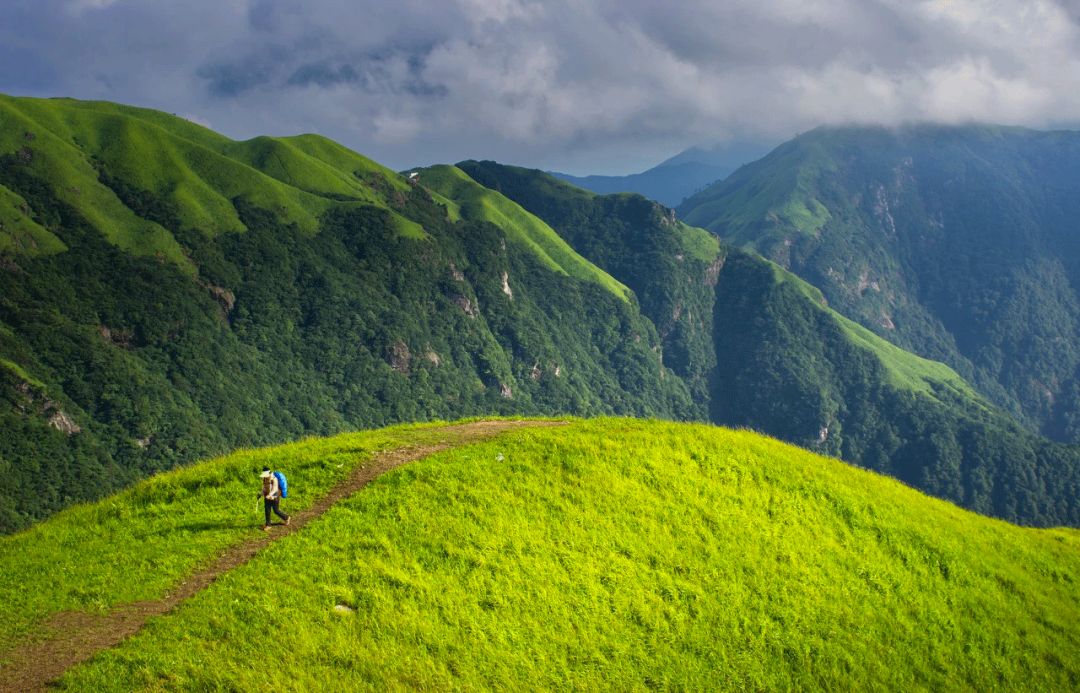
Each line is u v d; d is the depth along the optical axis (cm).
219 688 1961
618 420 4538
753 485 3788
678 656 2647
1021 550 3956
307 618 2288
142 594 2388
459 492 3181
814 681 2739
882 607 3189
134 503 3222
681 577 3005
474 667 2306
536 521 3081
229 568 2572
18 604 2312
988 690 2947
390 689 2116
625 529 3181
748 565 3177
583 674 2448
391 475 3291
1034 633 3300
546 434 3906
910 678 2881
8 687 1875
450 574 2669
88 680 1903
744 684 2636
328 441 4000
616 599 2794
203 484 3369
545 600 2673
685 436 4125
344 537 2772
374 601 2427
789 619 2958
